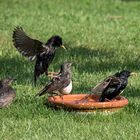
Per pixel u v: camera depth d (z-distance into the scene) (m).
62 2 33.00
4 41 22.09
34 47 13.87
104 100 13.73
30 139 11.77
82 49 21.33
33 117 13.22
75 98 14.00
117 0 34.88
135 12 31.00
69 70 13.85
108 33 24.50
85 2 33.22
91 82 16.61
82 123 12.85
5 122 12.85
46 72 14.46
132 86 16.22
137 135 12.14
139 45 22.31
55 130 12.32
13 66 18.48
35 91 15.44
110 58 19.97
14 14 28.27
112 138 11.89
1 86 13.73
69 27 25.56
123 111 13.65
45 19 27.30
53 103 13.62
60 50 20.84
